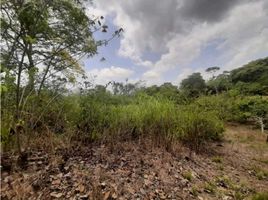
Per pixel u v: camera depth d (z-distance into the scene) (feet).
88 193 9.93
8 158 10.75
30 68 11.57
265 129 55.26
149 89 27.50
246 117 61.93
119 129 17.44
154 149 16.90
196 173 15.25
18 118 11.03
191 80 156.25
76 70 14.92
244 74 165.89
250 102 66.80
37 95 13.16
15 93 12.34
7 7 10.12
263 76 146.92
